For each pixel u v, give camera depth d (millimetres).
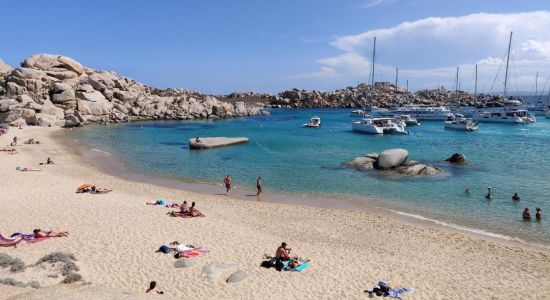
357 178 38531
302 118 132250
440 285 16734
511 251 20875
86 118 100125
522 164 45750
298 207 28891
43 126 87812
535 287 16781
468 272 18188
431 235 23172
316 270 17797
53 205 26250
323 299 15219
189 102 129625
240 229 23125
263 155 53562
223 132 85938
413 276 17562
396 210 28406
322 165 45500
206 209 27656
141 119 114250
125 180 37500
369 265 18625
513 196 31000
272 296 15312
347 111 172875
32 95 98562
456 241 22250
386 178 38406
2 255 15516
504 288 16625
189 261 17656
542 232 23938
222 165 46250
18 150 52969
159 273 16750
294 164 46406
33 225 22156
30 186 32000
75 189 31594
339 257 19484
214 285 15945
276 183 36812
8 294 10812
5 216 23562
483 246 21547
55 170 40531
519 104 176625
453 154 51062
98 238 20375
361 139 72438
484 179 37750
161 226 22719
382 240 22297
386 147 61469
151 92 147750
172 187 35219
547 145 63344
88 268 16750
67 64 118375
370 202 30453
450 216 27016
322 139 72438
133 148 60375
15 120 86375
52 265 15406
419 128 94375
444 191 33438
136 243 19891
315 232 23422
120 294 10492
